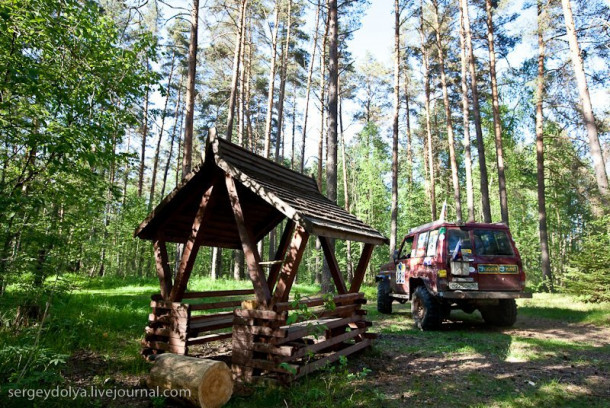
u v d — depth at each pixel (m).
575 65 12.95
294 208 4.40
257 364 4.23
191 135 11.26
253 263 4.49
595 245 11.30
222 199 5.75
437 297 8.19
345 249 31.34
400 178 36.50
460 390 4.28
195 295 5.78
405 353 6.04
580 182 19.12
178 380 3.67
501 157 19.45
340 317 5.84
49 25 5.59
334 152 11.75
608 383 4.54
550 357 5.77
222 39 21.80
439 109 29.70
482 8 20.84
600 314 9.39
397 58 17.98
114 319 7.28
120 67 6.35
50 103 5.67
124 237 21.47
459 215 20.80
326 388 4.12
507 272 8.13
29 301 5.65
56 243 5.80
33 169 5.61
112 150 6.17
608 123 16.45
